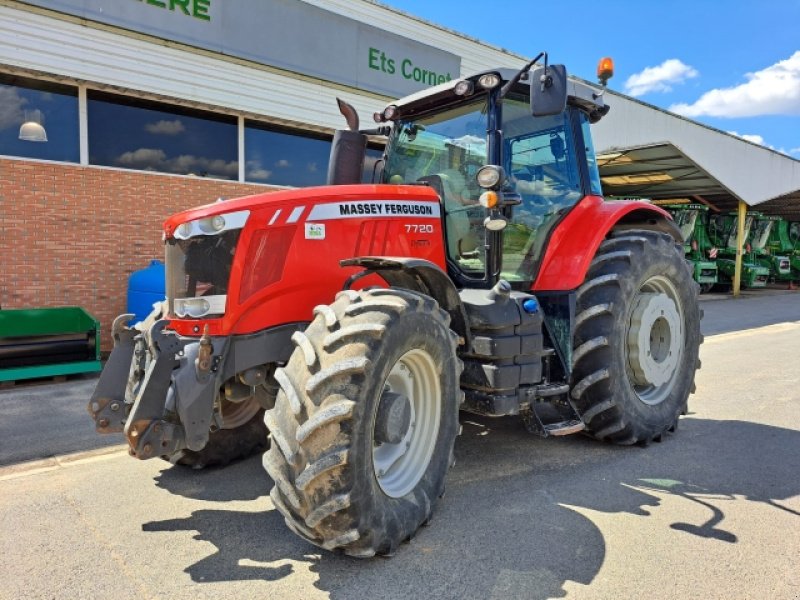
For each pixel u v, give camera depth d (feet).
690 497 10.32
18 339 19.36
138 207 25.00
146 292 22.30
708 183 51.37
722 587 7.54
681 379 14.01
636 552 8.41
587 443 13.21
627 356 12.87
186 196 26.37
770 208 65.57
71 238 23.44
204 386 8.55
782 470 11.61
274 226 9.32
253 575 7.87
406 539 8.58
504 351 10.10
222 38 26.22
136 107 25.18
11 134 22.31
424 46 34.14
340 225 10.01
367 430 7.71
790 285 66.39
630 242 12.90
